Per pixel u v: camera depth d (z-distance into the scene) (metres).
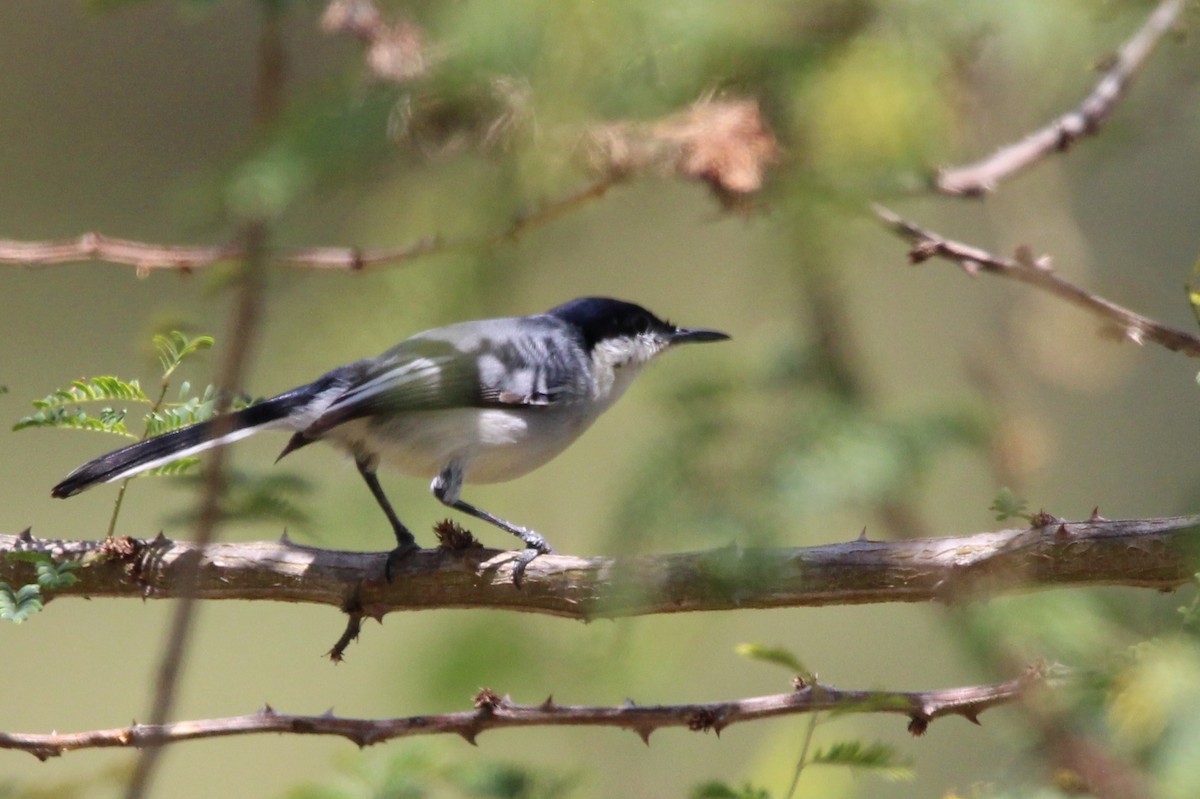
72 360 17.95
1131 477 13.20
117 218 15.95
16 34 17.56
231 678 15.38
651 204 5.71
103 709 15.41
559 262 5.51
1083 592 5.68
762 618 12.95
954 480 6.90
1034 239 9.53
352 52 4.17
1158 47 7.33
